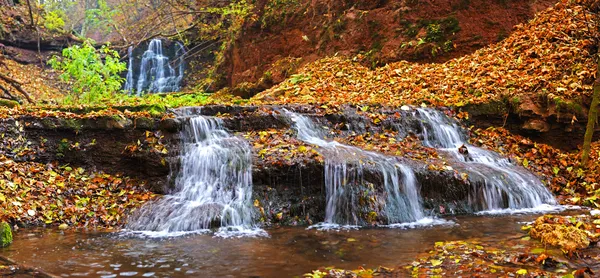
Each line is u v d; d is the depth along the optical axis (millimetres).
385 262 4789
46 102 15164
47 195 6973
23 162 7570
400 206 6887
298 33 16984
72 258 4996
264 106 9055
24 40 24656
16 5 26641
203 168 7309
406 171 7184
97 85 12969
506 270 4379
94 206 6918
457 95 10430
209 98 15062
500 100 9867
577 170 8523
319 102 9797
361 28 15078
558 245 5066
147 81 27156
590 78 9766
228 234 6066
